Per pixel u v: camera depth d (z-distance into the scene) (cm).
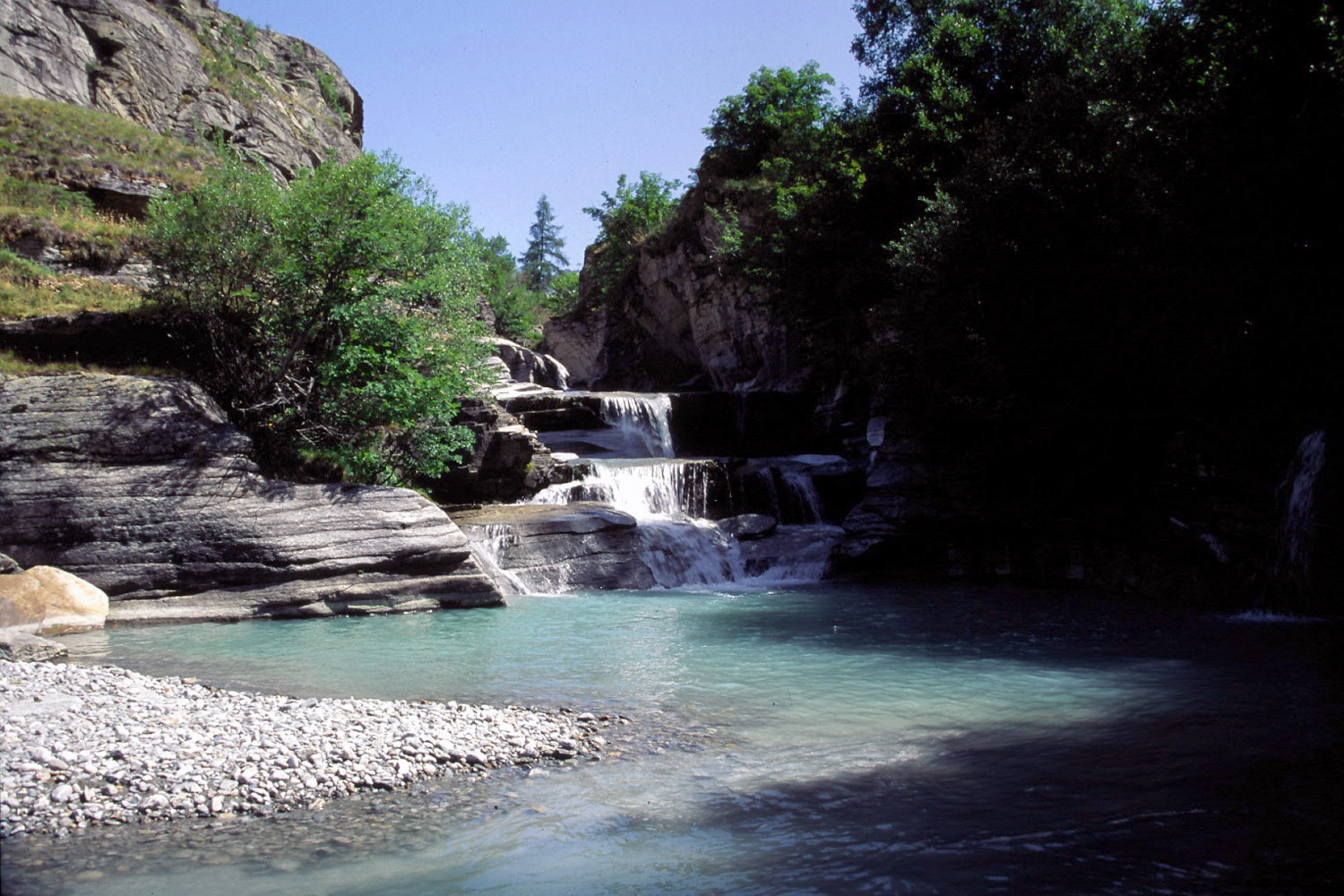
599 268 6406
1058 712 753
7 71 3147
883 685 871
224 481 1395
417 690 841
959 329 1792
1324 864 419
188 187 2712
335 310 1614
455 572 1450
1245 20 1417
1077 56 2172
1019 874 416
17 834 485
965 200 1811
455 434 1834
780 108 4434
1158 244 1474
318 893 413
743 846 464
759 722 729
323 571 1362
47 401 1373
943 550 1881
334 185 1678
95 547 1284
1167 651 1034
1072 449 1783
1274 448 1452
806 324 2814
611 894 407
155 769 580
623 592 1641
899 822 495
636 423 2873
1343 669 916
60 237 2188
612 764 614
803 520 2283
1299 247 1315
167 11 4488
